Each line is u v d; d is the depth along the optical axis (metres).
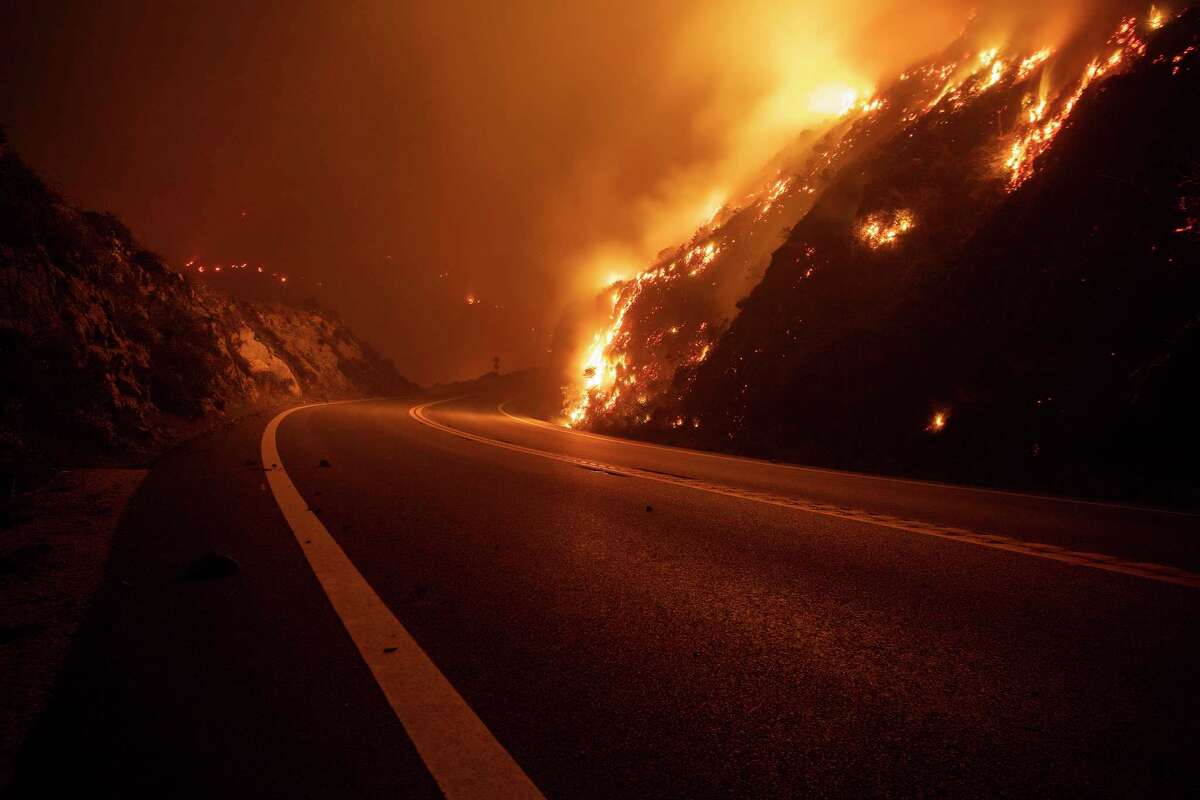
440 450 11.10
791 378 15.12
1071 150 12.27
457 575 3.96
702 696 2.47
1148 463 8.68
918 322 13.37
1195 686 2.59
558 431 19.08
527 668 2.69
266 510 5.72
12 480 6.00
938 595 3.72
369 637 2.96
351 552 4.41
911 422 12.24
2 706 2.28
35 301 9.37
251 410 18.47
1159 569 4.29
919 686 2.58
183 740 2.08
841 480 9.03
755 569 4.21
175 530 4.91
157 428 11.41
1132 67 12.14
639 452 12.66
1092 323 10.35
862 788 1.89
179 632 2.99
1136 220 10.53
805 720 2.30
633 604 3.51
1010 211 13.02
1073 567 4.32
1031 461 9.87
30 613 3.21
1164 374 8.74
